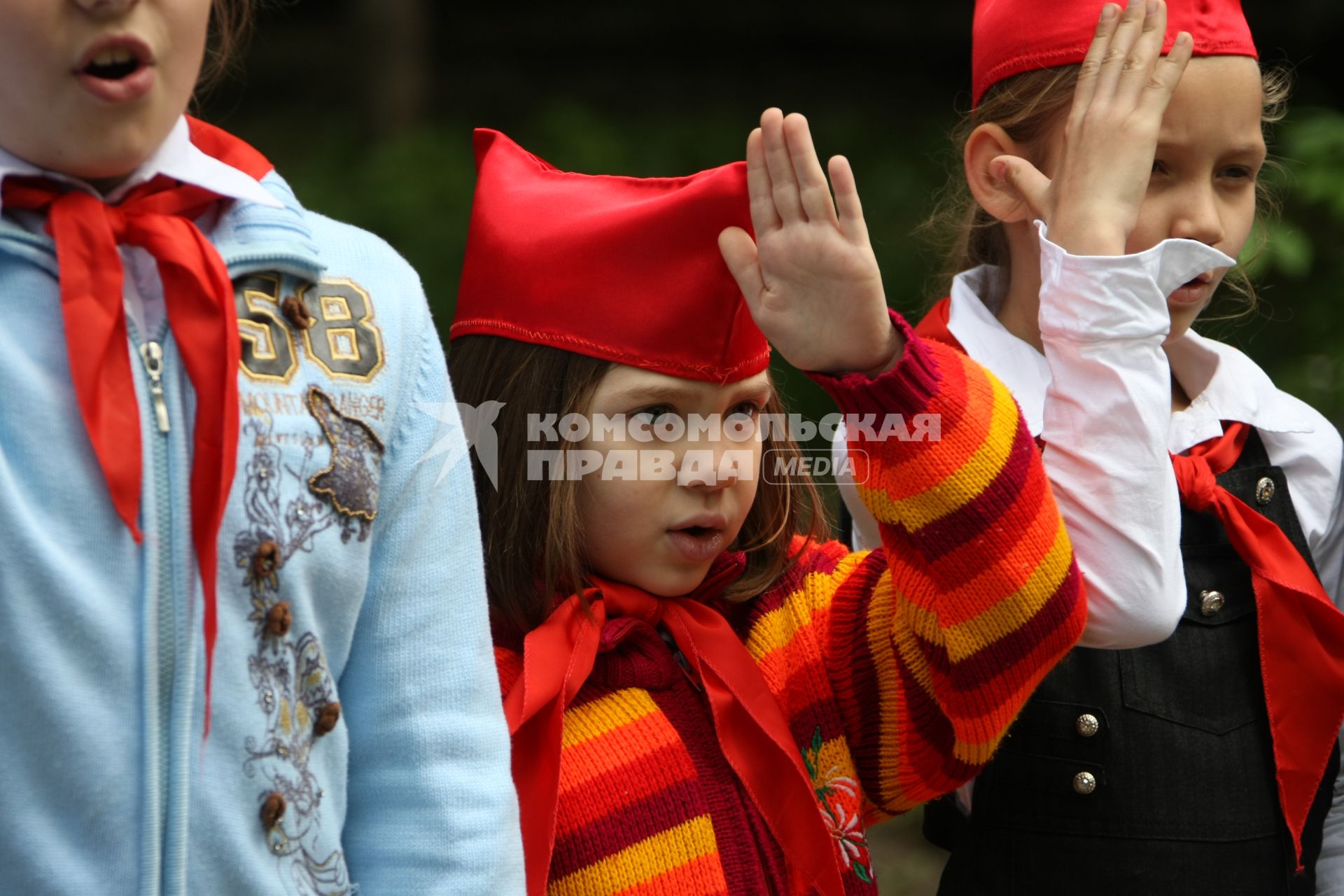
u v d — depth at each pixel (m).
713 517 2.56
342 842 2.21
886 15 16.14
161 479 1.98
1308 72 11.02
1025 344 3.13
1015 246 3.17
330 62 15.77
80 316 1.92
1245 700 2.99
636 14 16.61
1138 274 2.61
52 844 1.92
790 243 2.36
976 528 2.37
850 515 3.29
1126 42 2.69
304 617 2.08
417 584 2.23
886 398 2.36
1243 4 11.69
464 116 14.05
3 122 1.92
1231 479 3.09
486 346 2.68
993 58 3.15
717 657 2.60
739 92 14.86
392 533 2.22
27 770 1.91
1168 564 2.63
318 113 14.25
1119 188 2.65
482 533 2.64
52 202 1.97
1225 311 6.52
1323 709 2.94
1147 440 2.62
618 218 2.54
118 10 1.86
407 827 2.16
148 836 1.94
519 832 2.24
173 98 1.97
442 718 2.20
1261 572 2.95
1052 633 2.43
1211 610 2.98
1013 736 2.96
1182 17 2.84
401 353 2.25
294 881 2.06
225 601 2.00
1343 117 6.85
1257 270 5.59
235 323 2.00
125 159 1.96
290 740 2.06
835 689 2.73
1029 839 2.95
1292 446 3.19
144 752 1.94
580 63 15.91
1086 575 2.64
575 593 2.56
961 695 2.48
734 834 2.53
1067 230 2.66
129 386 1.95
